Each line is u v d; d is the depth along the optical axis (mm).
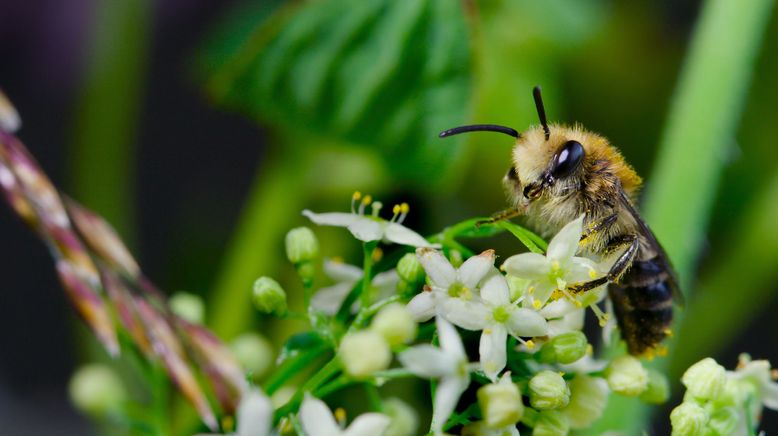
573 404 97
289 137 124
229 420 101
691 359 131
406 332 93
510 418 93
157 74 169
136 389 121
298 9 115
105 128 129
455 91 115
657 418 128
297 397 96
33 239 172
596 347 122
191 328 104
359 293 99
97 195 130
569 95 136
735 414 98
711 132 114
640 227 105
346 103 116
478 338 98
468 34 115
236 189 176
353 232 97
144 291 104
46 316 169
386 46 115
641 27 136
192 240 146
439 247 97
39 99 162
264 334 126
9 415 155
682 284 114
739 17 114
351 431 93
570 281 96
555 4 127
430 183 117
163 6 159
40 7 155
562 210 105
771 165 133
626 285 105
